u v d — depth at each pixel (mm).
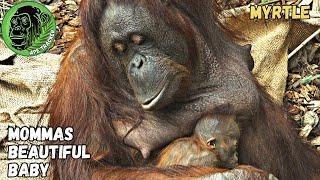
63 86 5453
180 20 5145
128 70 5098
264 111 5574
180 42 5141
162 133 5285
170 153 5164
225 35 5609
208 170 4922
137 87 5070
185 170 4934
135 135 5297
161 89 5051
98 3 5098
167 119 5293
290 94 7102
